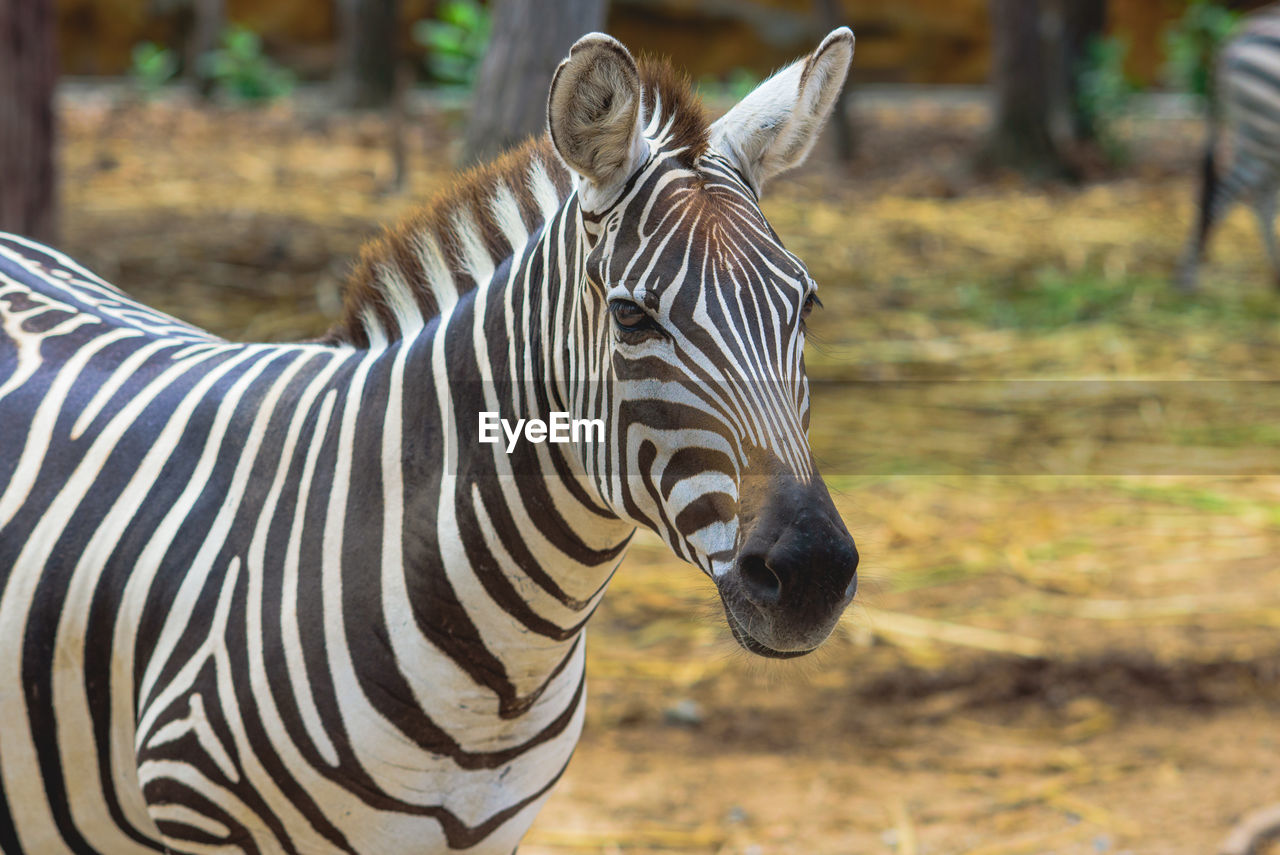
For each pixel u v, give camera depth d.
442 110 31.12
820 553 3.15
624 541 3.82
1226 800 7.23
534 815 4.09
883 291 17.47
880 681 8.71
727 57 39.47
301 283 15.13
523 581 3.67
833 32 3.71
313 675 3.59
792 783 7.47
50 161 9.42
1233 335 16.06
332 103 32.16
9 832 3.91
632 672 8.80
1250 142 17.64
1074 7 29.50
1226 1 35.94
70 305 4.37
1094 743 7.95
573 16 11.03
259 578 3.66
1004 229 21.28
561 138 3.31
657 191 3.34
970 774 7.62
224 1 36.44
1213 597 9.91
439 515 3.65
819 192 24.08
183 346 4.23
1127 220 22.27
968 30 39.94
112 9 37.94
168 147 25.28
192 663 3.64
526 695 3.78
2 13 8.84
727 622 3.53
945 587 10.12
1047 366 14.96
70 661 3.74
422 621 3.62
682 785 7.42
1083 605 9.83
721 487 3.26
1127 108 30.41
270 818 3.69
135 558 3.72
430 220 4.08
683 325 3.25
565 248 3.60
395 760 3.65
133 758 3.81
